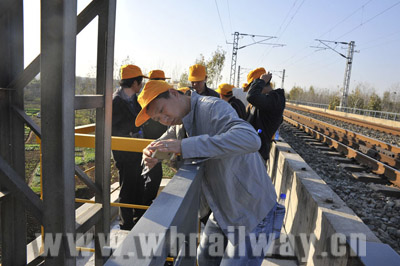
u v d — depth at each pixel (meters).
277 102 2.84
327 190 2.65
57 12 1.00
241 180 1.59
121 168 3.03
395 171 5.79
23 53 1.55
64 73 1.04
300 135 13.10
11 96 1.52
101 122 1.62
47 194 1.14
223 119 1.44
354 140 11.09
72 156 1.16
